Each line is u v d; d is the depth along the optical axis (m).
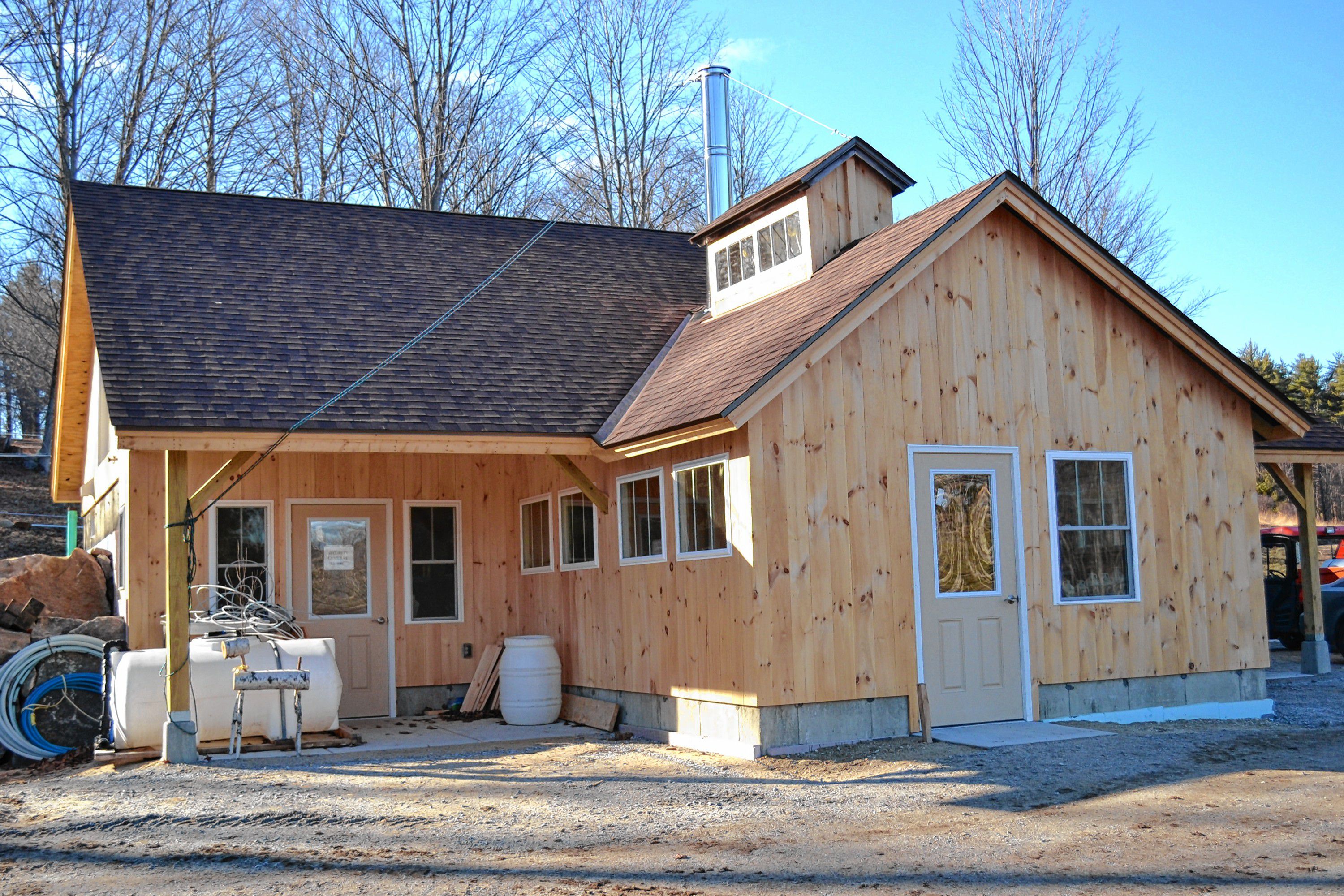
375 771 9.30
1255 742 9.40
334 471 13.23
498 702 13.20
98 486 15.68
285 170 29.97
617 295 14.97
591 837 6.92
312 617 12.95
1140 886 5.55
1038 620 10.63
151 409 9.89
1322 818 6.75
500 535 14.05
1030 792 7.71
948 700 10.16
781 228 12.75
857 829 6.92
